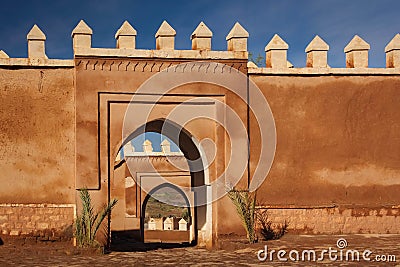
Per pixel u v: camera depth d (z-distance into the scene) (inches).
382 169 520.1
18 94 476.4
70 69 482.9
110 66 481.1
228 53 499.5
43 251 446.9
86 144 473.7
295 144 511.2
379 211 515.5
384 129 522.3
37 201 473.4
